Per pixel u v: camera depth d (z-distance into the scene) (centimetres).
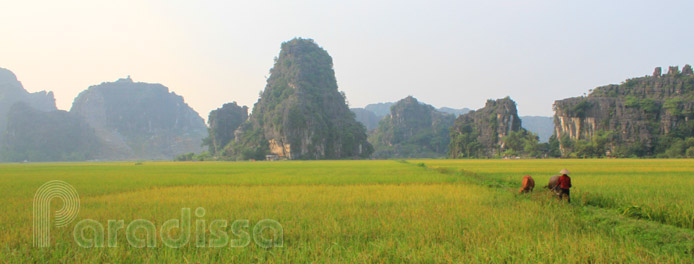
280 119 13112
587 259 619
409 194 1488
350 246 696
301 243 730
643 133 11119
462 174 2798
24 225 903
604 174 2669
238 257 654
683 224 898
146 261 642
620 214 1041
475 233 784
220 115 15888
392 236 777
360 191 1628
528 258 627
